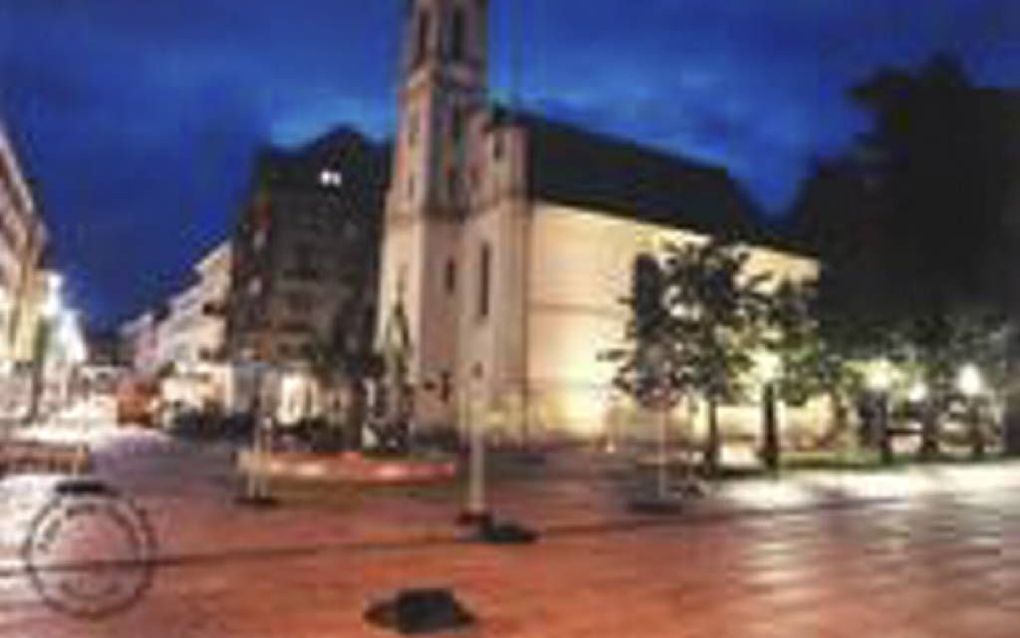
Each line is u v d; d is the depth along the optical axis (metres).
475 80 55.69
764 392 31.84
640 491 22.92
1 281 58.66
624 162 55.12
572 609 9.20
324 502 18.39
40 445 23.80
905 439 46.56
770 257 54.31
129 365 138.00
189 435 47.97
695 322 30.56
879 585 11.02
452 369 51.59
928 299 35.12
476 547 13.12
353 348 29.55
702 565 12.12
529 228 47.66
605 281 49.22
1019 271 35.94
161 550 11.52
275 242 70.56
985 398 36.97
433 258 52.41
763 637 8.34
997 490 25.25
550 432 46.03
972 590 10.84
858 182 39.00
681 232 51.81
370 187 74.62
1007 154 36.47
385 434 28.61
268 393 42.88
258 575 10.30
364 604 8.98
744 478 27.16
